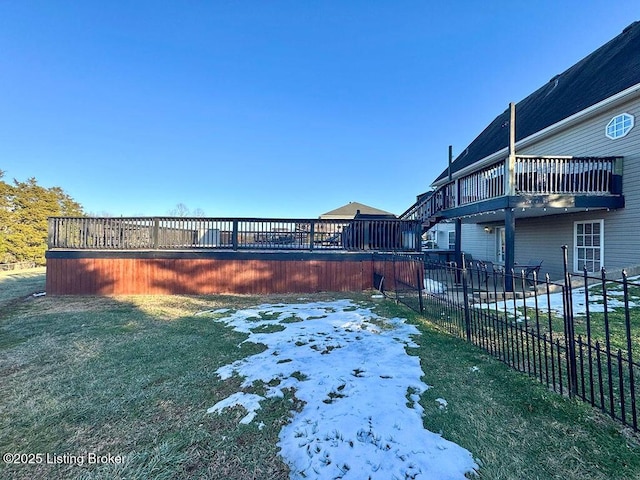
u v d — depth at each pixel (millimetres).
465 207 9547
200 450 2186
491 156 12727
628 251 7973
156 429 2439
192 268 8938
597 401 2617
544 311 5398
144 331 5160
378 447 2164
